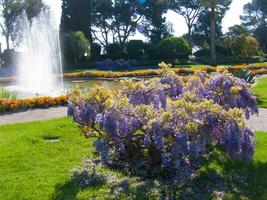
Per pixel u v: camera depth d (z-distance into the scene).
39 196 6.37
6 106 14.40
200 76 9.32
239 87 8.46
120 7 68.81
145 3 69.38
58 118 11.97
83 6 54.41
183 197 6.30
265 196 6.50
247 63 49.00
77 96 7.68
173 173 7.18
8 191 6.53
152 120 6.66
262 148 8.66
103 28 70.88
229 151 6.88
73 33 47.84
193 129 6.51
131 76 29.08
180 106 6.93
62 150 8.55
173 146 6.52
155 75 29.59
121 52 54.34
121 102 7.09
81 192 6.44
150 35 71.50
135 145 7.69
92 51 53.72
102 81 27.25
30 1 60.44
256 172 7.41
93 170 7.28
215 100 8.48
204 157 7.80
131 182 6.77
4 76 36.25
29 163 7.72
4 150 8.47
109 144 7.43
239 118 6.86
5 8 62.12
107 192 6.41
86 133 8.13
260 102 15.37
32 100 15.05
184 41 52.62
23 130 10.52
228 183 6.90
